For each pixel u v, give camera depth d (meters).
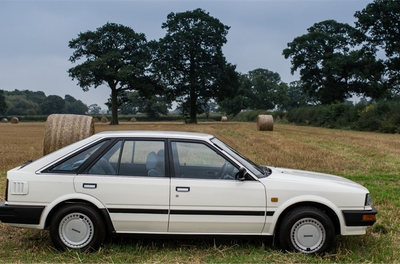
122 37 57.91
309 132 32.69
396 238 5.34
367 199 4.74
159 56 58.34
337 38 56.16
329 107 45.47
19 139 26.08
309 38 56.50
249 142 20.98
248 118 80.25
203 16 57.22
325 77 54.44
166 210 4.61
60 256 4.47
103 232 4.63
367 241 5.14
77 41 56.81
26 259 4.48
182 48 56.97
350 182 5.19
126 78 54.84
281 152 15.84
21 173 4.66
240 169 4.64
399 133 31.14
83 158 4.77
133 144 4.86
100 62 53.75
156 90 59.78
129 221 4.63
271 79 115.50
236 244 4.91
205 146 4.92
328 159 13.56
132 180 4.64
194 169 4.87
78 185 4.61
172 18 58.94
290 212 4.66
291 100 118.12
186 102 60.06
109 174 4.70
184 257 4.54
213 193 4.62
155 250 4.75
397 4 40.00
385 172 11.03
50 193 4.59
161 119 109.38
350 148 17.77
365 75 46.91
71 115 11.41
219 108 113.31
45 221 4.60
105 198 4.60
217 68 56.28
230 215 4.64
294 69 58.34
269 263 4.38
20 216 4.57
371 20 41.28
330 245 4.61
